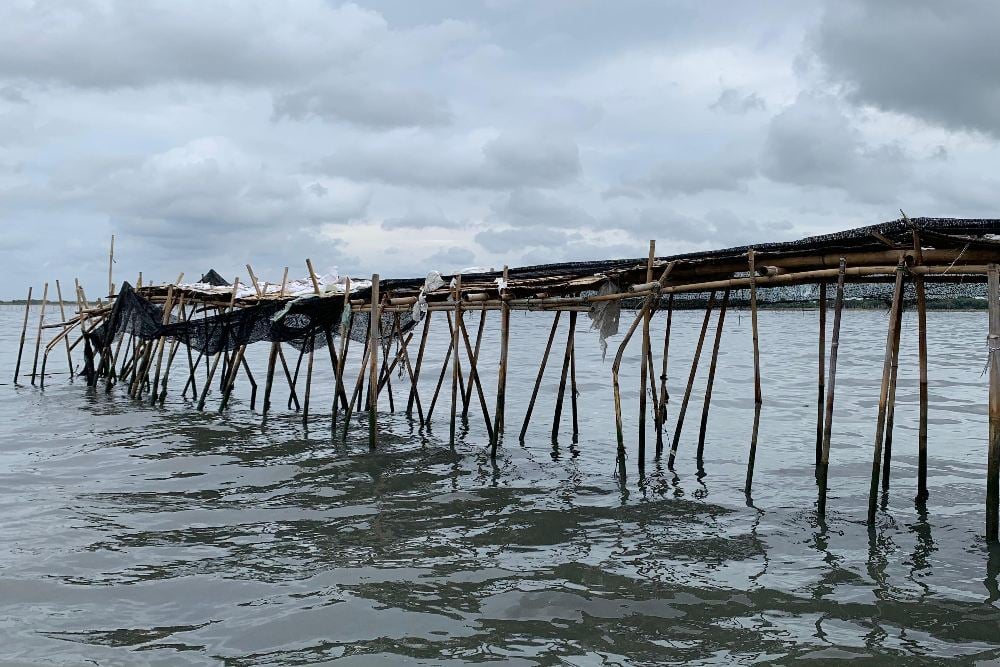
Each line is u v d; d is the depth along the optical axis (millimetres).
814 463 13914
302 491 12297
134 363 22938
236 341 19125
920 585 8336
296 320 18047
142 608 7910
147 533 10211
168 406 21406
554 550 9531
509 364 33156
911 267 9406
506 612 7762
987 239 8750
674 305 14648
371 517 10930
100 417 19312
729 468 13641
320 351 43531
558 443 16047
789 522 10523
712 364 13562
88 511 11164
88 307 25891
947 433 16469
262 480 13000
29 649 7027
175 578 8664
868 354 34875
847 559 9117
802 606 7840
